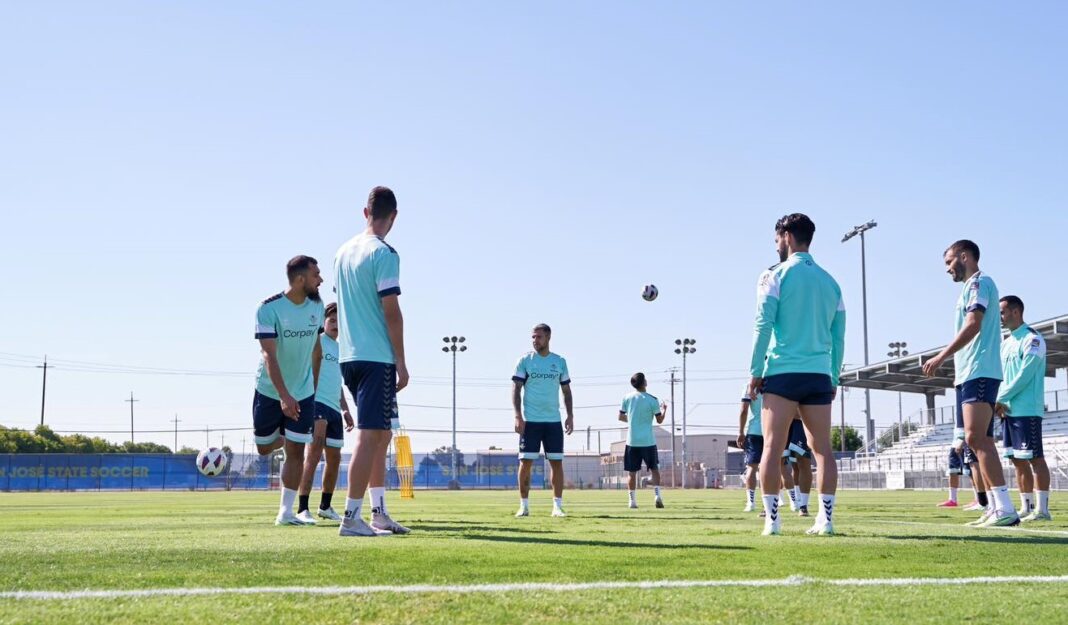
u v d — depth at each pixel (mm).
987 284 7457
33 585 3008
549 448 10492
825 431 5750
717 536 5414
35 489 49500
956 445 11695
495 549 4289
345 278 5695
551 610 2588
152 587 2973
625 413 14367
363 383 5582
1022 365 9016
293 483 7688
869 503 15180
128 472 51062
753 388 5797
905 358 36375
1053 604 2754
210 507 13555
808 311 5727
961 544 4719
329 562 3666
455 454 56188
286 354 7551
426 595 2812
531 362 10547
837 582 3178
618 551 4219
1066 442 33281
